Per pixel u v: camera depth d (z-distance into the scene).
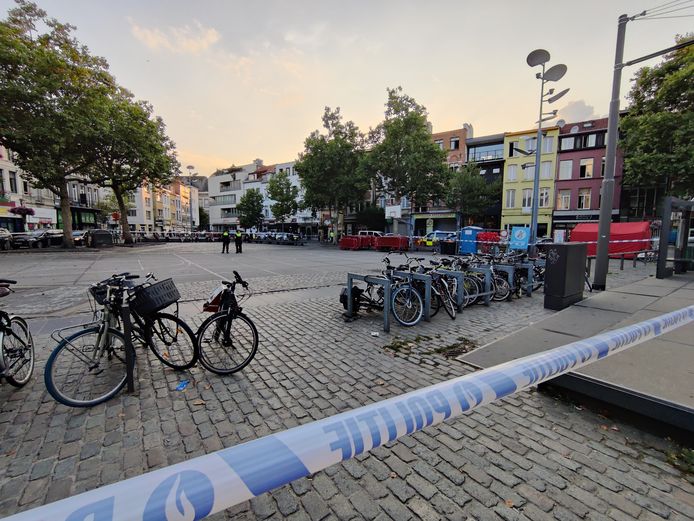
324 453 0.98
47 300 7.23
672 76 17.19
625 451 2.43
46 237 24.45
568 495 2.04
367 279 5.53
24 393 3.29
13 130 16.00
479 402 1.33
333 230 39.09
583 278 6.81
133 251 21.86
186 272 11.84
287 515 1.92
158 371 3.78
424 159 26.03
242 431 2.73
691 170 16.84
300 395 3.29
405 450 2.46
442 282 6.17
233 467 0.85
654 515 1.89
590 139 30.94
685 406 2.46
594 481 2.15
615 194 30.09
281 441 0.94
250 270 12.52
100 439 2.61
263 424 2.82
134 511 0.70
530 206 33.47
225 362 3.93
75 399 3.11
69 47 18.30
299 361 4.08
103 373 3.55
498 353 4.17
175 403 3.13
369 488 2.11
